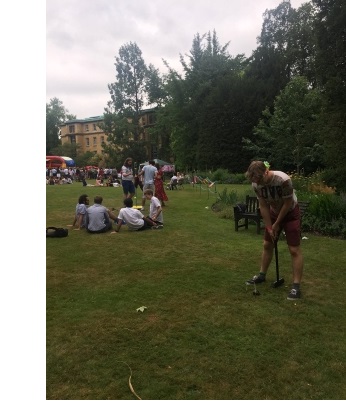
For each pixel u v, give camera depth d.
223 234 8.16
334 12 13.17
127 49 55.66
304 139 25.16
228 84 36.44
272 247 4.77
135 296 4.39
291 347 3.21
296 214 4.44
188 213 11.62
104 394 2.59
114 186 27.50
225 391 2.62
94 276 5.16
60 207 13.46
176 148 42.47
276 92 35.12
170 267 5.58
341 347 3.21
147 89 55.84
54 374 2.82
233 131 35.88
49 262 5.88
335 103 13.20
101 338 3.37
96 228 8.30
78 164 68.88
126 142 55.44
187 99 41.94
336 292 4.50
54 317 3.81
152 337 3.39
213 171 35.50
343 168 12.49
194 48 42.41
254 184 4.42
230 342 3.29
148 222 8.74
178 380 2.74
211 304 4.14
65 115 90.50
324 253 6.33
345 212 8.28
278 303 4.17
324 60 13.73
